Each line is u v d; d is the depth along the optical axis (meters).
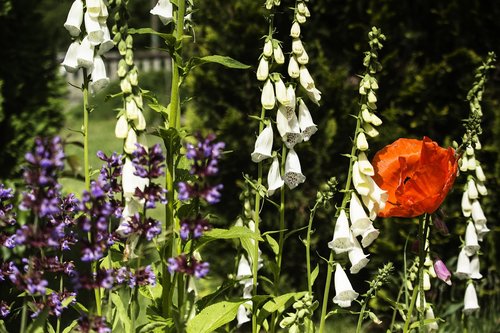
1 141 6.50
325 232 5.77
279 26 5.73
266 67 2.93
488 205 5.32
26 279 2.36
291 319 2.75
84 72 2.77
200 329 2.79
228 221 5.91
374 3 5.52
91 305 2.56
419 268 2.94
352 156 2.89
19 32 6.75
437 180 2.79
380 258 5.49
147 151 2.57
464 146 3.38
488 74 5.36
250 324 5.71
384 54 5.61
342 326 5.69
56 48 7.22
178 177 2.95
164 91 19.77
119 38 2.54
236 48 5.80
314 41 5.68
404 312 3.48
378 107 5.62
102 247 2.29
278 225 5.82
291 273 5.94
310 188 5.74
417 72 5.51
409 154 2.99
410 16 5.50
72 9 2.70
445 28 5.45
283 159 3.08
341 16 5.61
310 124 3.04
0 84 6.51
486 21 5.41
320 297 5.86
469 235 3.61
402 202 2.84
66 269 2.58
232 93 5.86
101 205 2.26
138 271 2.44
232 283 3.09
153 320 2.79
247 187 3.29
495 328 5.01
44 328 2.69
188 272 2.34
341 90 5.60
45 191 2.29
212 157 2.29
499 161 5.29
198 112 6.04
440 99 5.50
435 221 2.96
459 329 4.91
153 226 2.38
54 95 7.16
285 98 2.90
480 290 5.24
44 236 2.32
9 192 2.76
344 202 2.94
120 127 2.51
